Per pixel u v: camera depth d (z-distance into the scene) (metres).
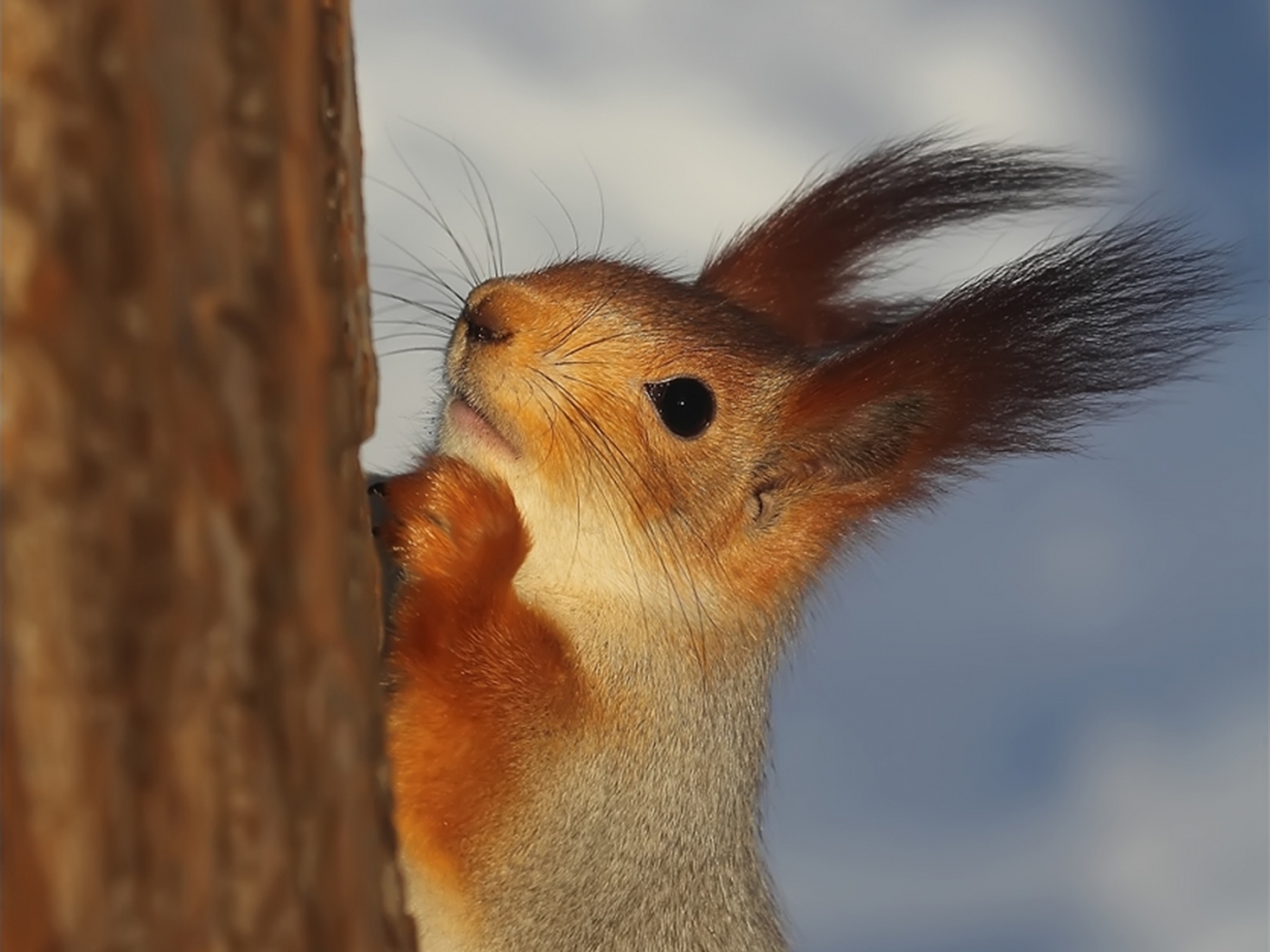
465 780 11.69
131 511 6.41
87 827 6.35
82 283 6.32
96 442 6.35
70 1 6.32
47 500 6.30
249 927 6.68
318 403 7.04
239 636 6.68
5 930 6.41
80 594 6.33
